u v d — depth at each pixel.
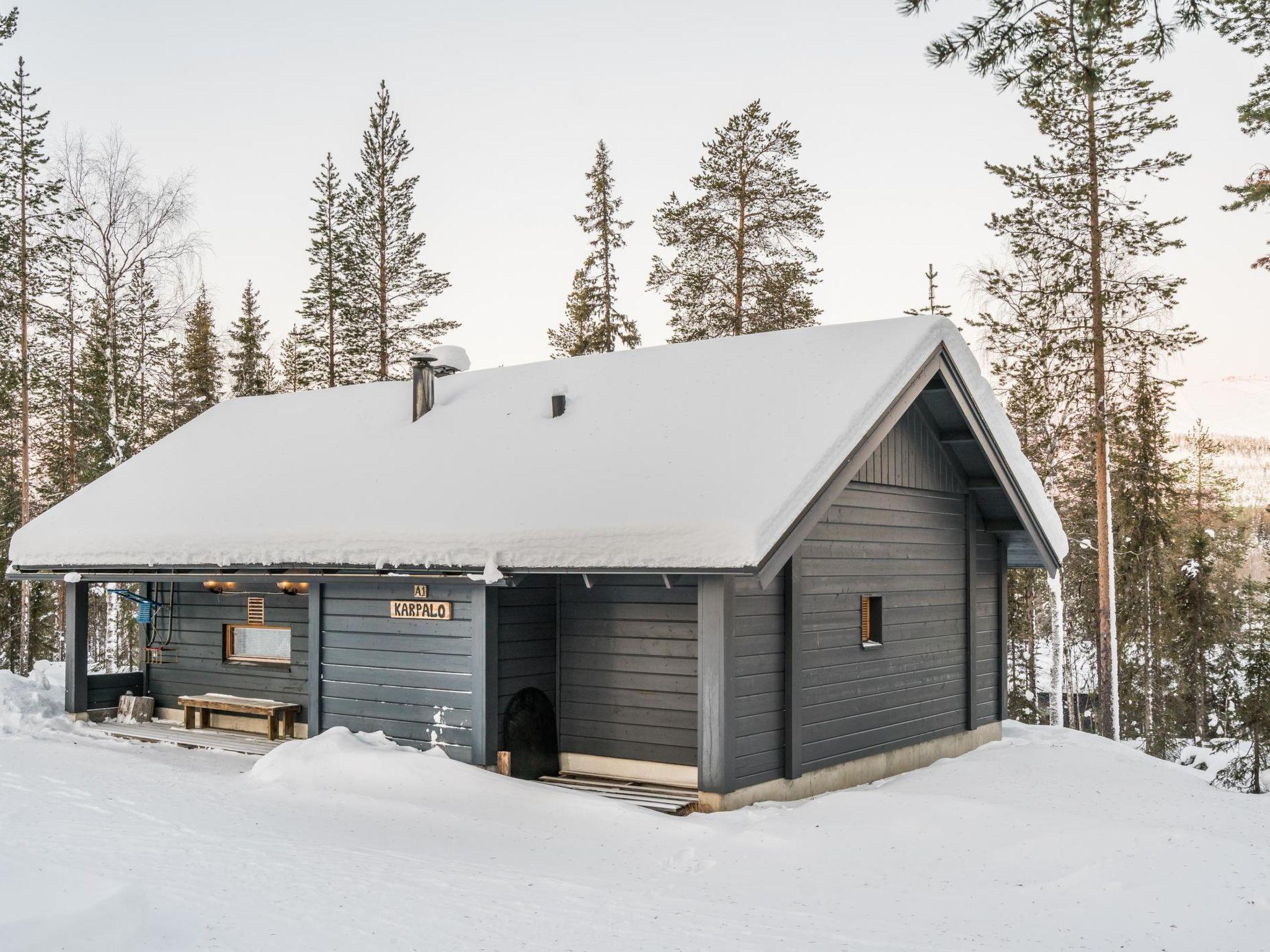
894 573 12.76
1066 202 23.86
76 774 11.65
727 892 7.43
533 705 11.61
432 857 8.19
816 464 9.87
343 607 12.49
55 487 33.56
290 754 11.44
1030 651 33.34
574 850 8.55
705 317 29.50
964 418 12.93
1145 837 8.16
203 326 39.84
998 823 8.76
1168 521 32.38
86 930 5.34
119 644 35.38
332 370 34.22
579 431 12.60
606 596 11.63
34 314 28.97
